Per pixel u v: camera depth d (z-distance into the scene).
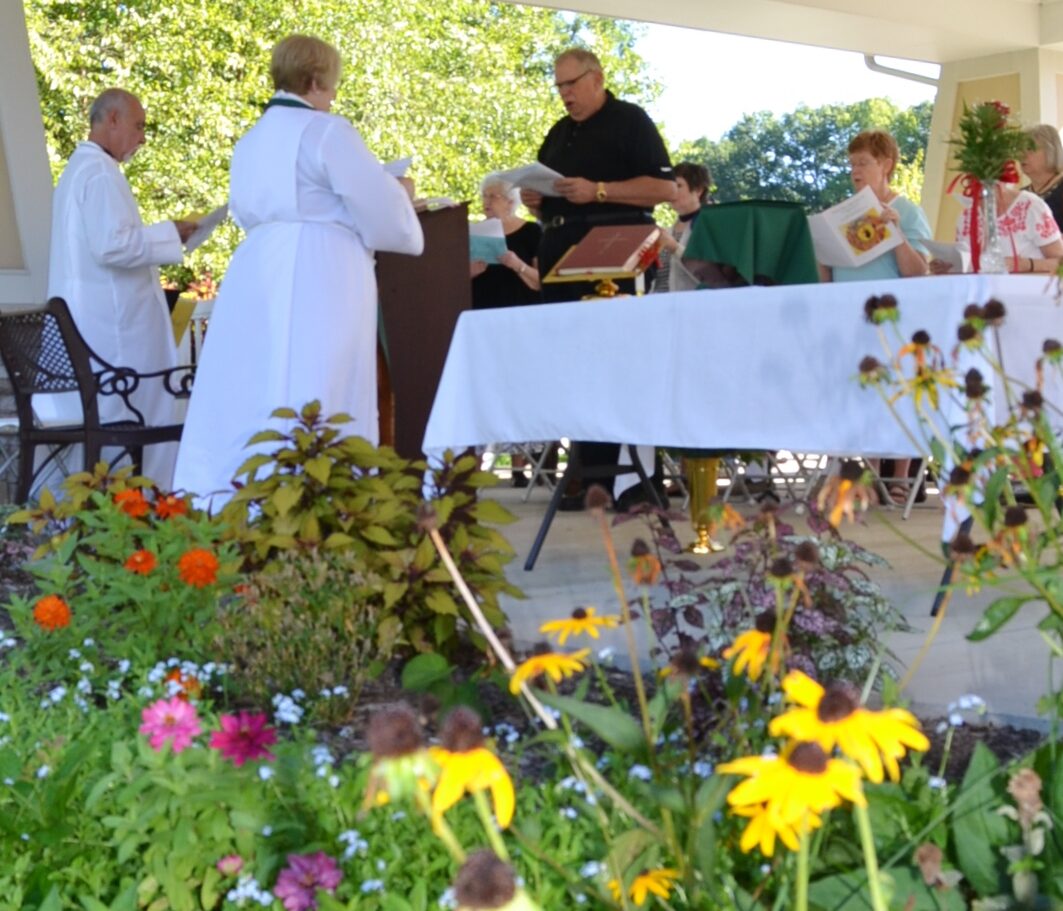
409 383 5.83
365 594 3.26
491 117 21.31
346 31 20.05
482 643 3.29
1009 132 3.93
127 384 5.90
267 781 2.09
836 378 3.44
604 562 5.05
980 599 4.29
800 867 1.37
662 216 22.31
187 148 18.73
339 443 3.79
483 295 7.51
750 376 3.66
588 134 6.12
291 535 3.60
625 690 3.11
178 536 3.57
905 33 11.33
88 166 6.18
